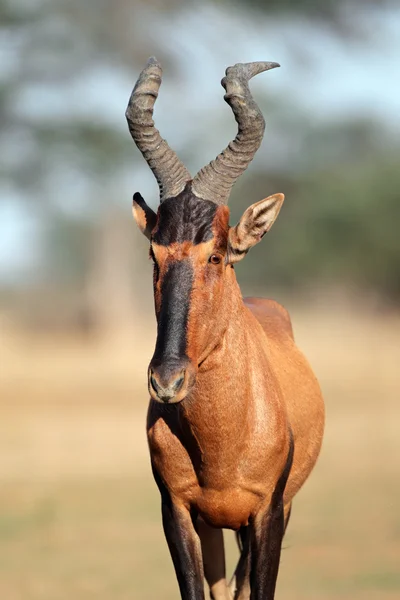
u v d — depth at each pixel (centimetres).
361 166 19438
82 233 18312
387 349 15088
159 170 2475
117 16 11112
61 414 9281
